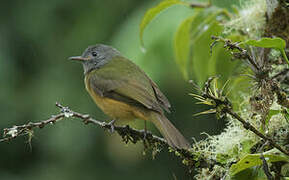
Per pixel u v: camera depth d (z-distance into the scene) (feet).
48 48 50.70
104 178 49.19
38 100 49.14
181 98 45.78
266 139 16.56
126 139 23.79
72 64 49.65
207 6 25.05
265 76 17.26
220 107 16.61
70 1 50.26
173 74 41.78
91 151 49.19
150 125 44.29
